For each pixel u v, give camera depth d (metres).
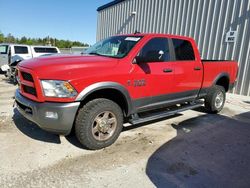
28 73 3.39
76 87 3.27
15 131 4.27
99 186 2.77
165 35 4.62
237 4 8.50
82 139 3.52
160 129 4.74
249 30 8.23
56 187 2.71
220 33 9.15
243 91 8.63
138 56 4.03
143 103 4.20
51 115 3.23
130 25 14.01
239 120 5.61
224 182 2.98
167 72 4.47
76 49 19.11
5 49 14.29
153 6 12.23
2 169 3.03
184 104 5.54
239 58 8.62
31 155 3.43
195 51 5.22
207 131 4.76
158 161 3.43
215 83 5.89
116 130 3.83
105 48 4.57
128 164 3.30
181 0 10.63
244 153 3.82
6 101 6.53
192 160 3.51
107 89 3.66
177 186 2.85
